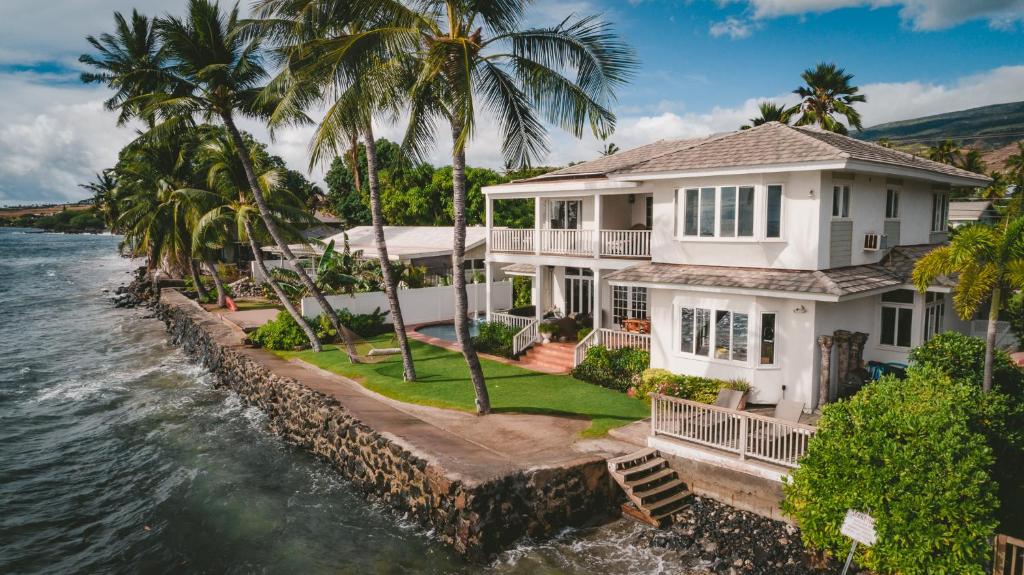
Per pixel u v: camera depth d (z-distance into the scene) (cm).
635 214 2622
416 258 3759
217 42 2336
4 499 1653
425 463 1394
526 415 1773
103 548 1405
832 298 1515
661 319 1967
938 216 2344
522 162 1725
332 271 3228
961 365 1473
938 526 941
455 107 1506
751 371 1755
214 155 2947
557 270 2900
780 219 1714
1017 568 963
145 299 5400
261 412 2306
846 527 1016
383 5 1585
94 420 2280
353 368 2397
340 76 1511
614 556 1253
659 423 1515
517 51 1609
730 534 1274
